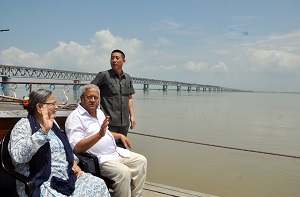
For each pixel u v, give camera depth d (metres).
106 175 3.39
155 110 44.47
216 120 32.41
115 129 4.57
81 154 3.42
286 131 23.95
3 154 2.62
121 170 3.29
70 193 2.74
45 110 2.68
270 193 8.31
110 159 3.43
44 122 2.65
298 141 18.81
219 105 67.38
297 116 40.50
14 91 7.27
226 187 8.78
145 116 34.38
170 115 36.34
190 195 4.44
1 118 3.71
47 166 2.72
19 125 2.67
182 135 20.73
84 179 2.96
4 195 2.73
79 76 90.88
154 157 12.61
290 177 9.88
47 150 2.74
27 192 2.54
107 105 4.51
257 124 29.25
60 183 2.73
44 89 2.76
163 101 76.88
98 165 3.40
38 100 2.68
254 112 47.78
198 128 24.81
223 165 11.38
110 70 4.55
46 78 75.69
